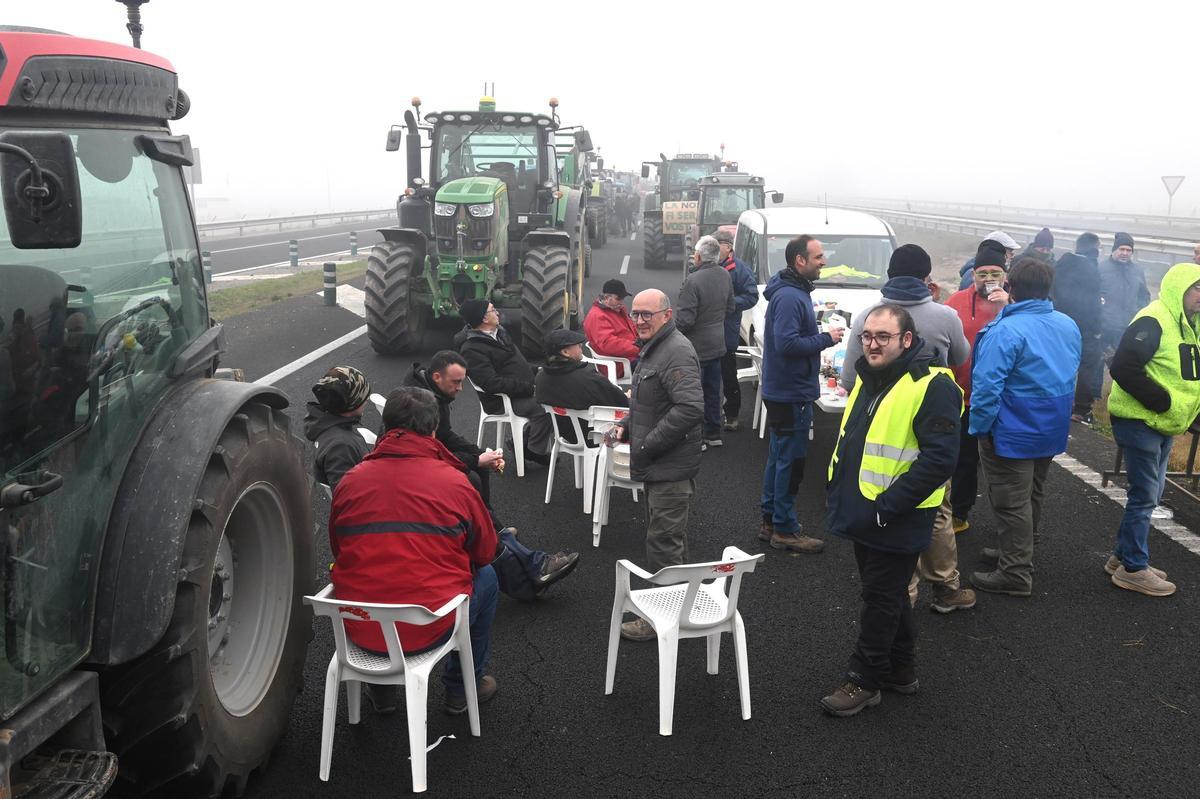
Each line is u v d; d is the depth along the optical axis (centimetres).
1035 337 493
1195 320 502
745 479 722
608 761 379
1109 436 855
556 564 521
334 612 348
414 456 375
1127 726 407
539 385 648
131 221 310
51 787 256
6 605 244
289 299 1526
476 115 1202
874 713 417
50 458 261
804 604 520
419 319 1162
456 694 406
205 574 302
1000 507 521
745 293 842
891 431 386
